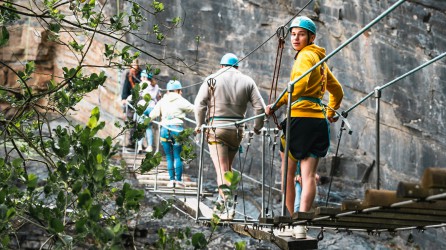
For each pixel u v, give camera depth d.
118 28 8.45
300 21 8.74
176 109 14.12
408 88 18.20
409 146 18.09
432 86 17.73
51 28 8.16
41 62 22.30
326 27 19.91
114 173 7.39
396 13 18.48
